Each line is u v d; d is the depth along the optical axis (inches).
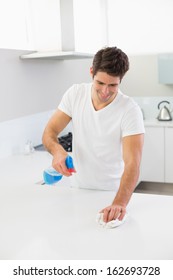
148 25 179.5
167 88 181.3
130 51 185.5
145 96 186.9
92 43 183.0
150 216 57.8
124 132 65.1
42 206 63.8
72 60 153.9
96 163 71.2
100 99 62.5
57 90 142.3
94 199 66.2
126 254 46.4
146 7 178.1
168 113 174.9
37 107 129.1
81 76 163.8
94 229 53.8
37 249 48.5
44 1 123.9
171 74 163.0
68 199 66.9
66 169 65.1
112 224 53.6
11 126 120.6
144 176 171.2
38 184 82.3
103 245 48.9
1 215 60.4
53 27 124.3
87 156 71.4
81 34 171.2
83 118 69.4
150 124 165.0
